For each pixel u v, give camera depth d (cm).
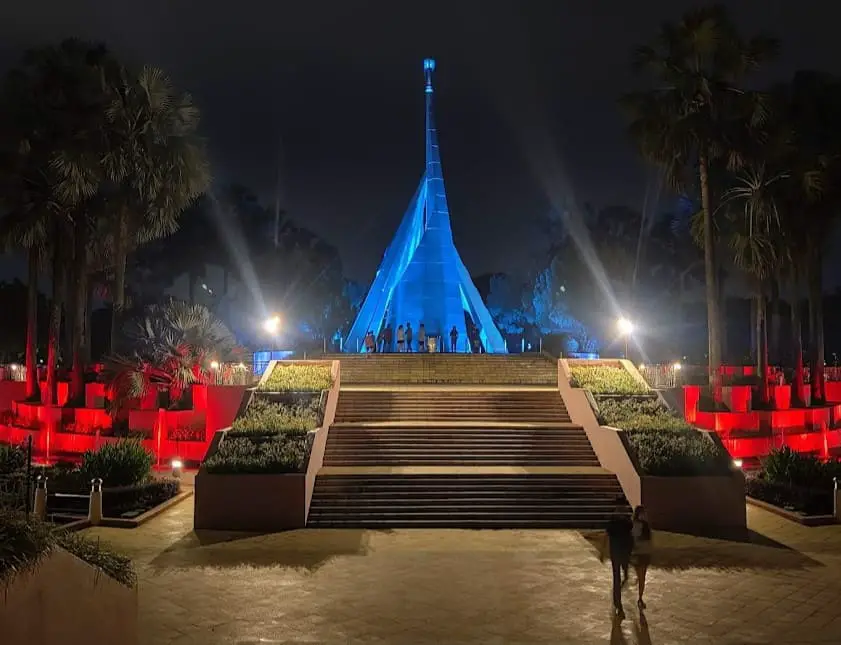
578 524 1822
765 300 3409
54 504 1852
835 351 6169
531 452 2291
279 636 1073
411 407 2736
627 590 1296
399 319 4956
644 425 2197
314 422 2270
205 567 1428
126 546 1589
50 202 3023
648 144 2952
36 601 623
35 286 3391
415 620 1144
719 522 1805
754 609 1196
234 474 1802
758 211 3067
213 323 3056
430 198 5247
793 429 3059
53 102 2980
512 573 1402
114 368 2858
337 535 1712
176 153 3062
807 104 3228
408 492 1947
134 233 3247
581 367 2916
